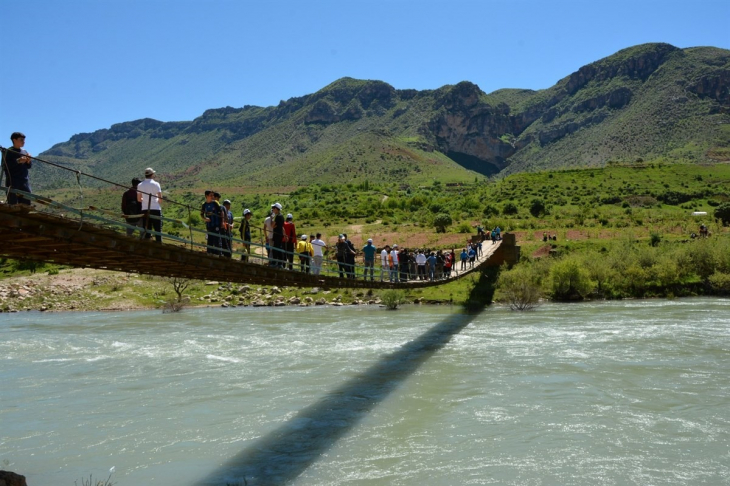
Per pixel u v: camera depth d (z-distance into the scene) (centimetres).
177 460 1166
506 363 2014
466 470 1089
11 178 874
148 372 2005
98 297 4800
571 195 10669
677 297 4222
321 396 1630
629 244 5125
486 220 7275
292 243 1656
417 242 6206
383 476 1067
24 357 2367
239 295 4825
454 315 3619
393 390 1680
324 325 3234
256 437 1295
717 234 5341
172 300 4475
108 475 1095
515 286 4200
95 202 9756
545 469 1088
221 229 1309
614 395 1563
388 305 4131
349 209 10494
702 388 1614
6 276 5897
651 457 1137
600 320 3105
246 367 2052
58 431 1359
